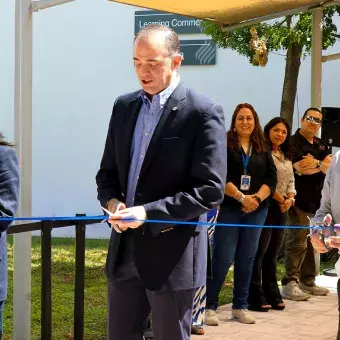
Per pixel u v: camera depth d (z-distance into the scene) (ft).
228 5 23.11
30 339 17.58
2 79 43.96
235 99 41.37
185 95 10.53
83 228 15.25
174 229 10.43
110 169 11.51
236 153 19.86
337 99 39.60
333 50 39.81
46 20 43.14
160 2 22.35
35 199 43.70
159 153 10.39
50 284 14.78
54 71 43.27
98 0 42.29
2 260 11.78
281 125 22.20
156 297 10.54
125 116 11.02
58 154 43.42
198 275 10.62
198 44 41.50
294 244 23.84
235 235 19.86
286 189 22.18
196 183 10.39
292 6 24.73
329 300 24.04
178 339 10.55
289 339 18.92
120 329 11.07
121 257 10.75
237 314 20.72
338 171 11.75
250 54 33.86
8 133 43.86
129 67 42.09
